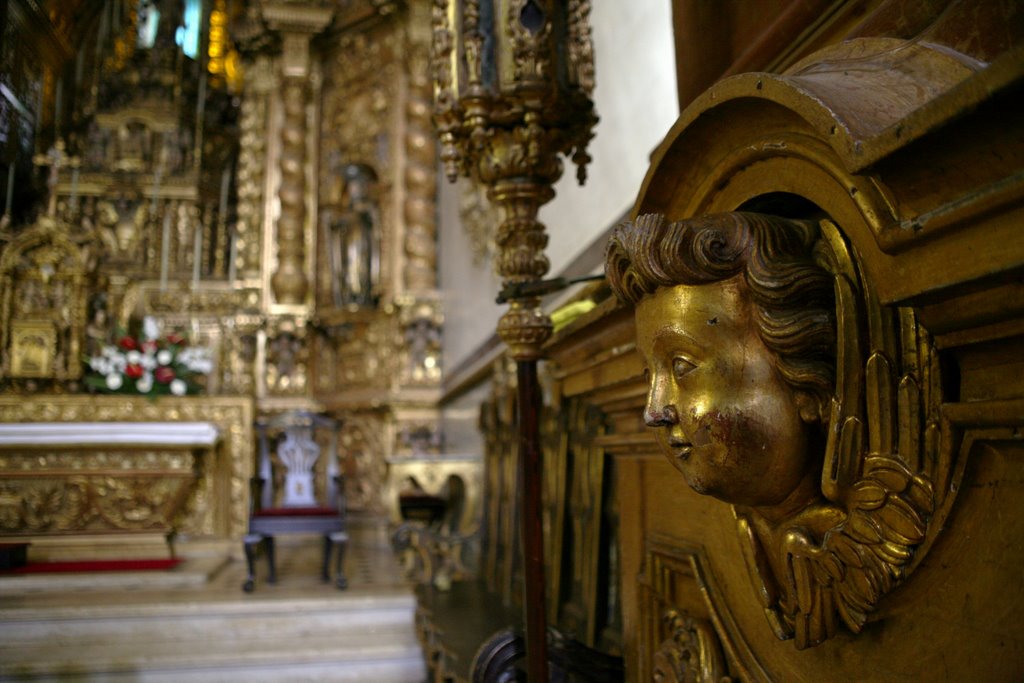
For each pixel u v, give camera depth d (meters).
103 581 4.57
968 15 0.67
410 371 7.67
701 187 0.92
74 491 5.24
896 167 0.54
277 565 5.91
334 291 8.02
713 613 0.98
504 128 1.53
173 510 5.39
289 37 8.35
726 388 0.69
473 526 4.13
